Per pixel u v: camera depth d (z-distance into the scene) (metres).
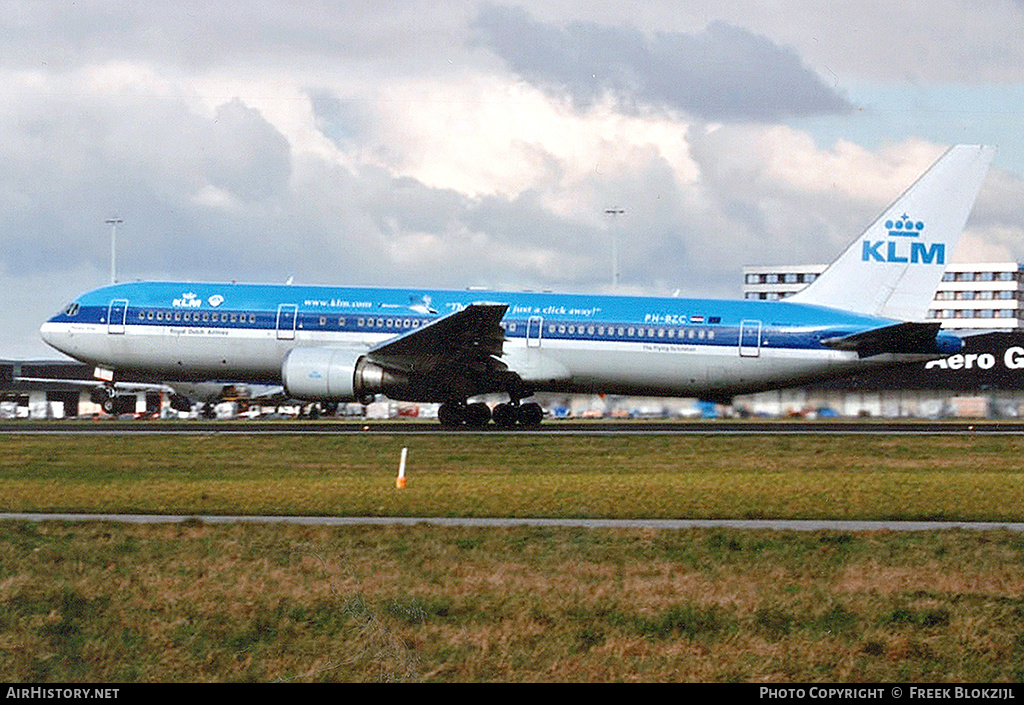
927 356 130.50
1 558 55.59
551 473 89.94
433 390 130.88
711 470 93.00
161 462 97.25
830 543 59.28
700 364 131.88
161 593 49.91
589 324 132.75
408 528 62.78
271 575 52.47
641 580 51.97
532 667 42.38
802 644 44.38
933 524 66.88
